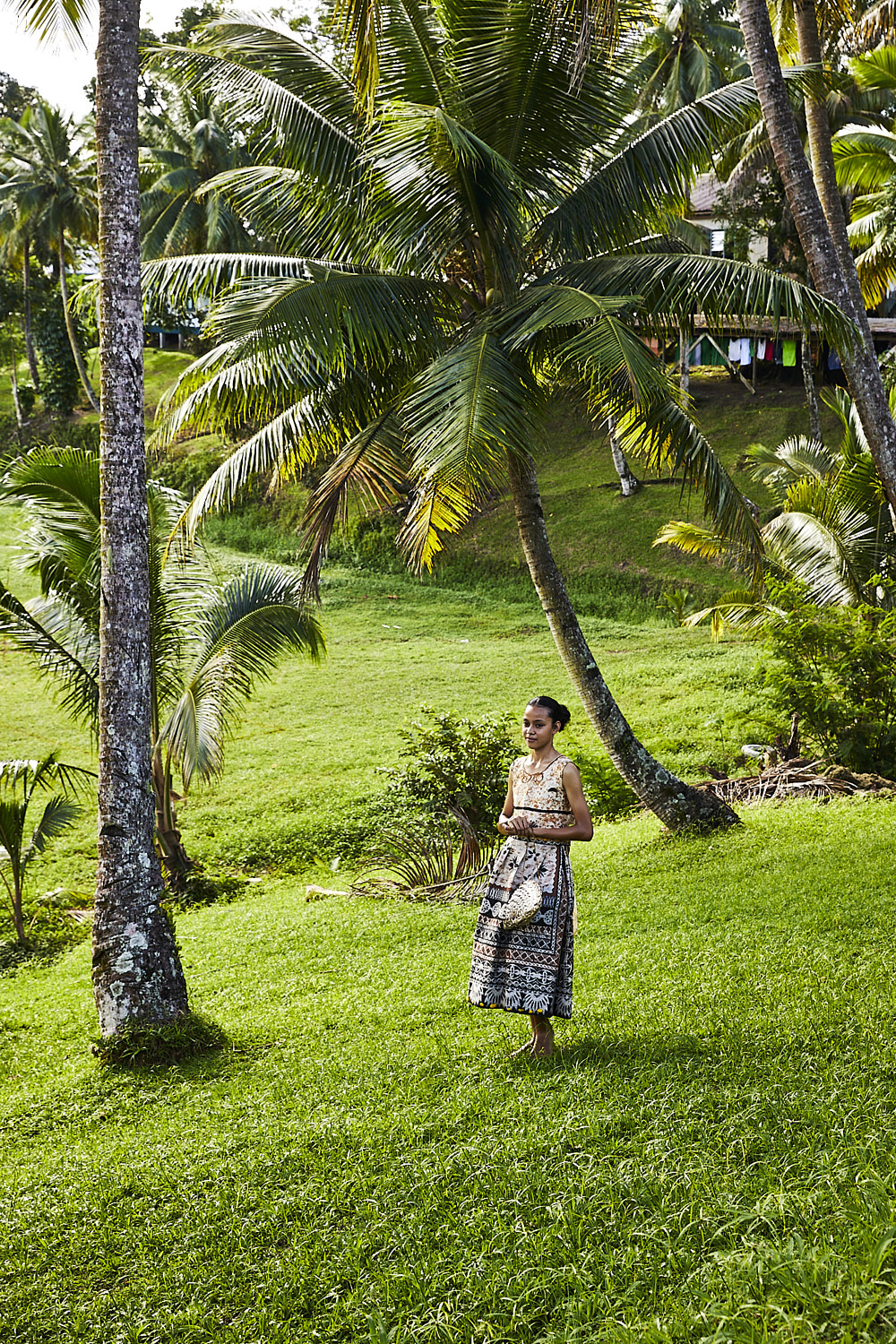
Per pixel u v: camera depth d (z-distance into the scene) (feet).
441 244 31.58
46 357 149.89
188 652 43.09
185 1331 10.38
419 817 40.19
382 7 30.17
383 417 33.22
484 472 26.17
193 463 125.80
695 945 21.84
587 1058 15.69
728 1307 8.89
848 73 61.31
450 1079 15.72
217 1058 20.01
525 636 87.71
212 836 49.24
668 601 89.20
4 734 64.03
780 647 39.11
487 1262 10.44
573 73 29.58
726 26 96.53
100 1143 16.08
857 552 43.34
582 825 15.89
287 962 27.58
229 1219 12.26
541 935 15.88
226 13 33.78
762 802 39.29
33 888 45.09
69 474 36.01
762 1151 11.78
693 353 111.55
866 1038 14.65
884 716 38.55
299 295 28.12
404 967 24.90
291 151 33.30
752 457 62.75
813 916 22.53
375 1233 11.39
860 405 37.11
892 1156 10.91
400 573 108.58
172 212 119.55
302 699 71.67
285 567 45.27
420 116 27.45
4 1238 12.82
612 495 107.14
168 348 176.86
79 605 40.04
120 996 21.53
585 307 27.22
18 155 128.47
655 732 58.75
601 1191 11.28
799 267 94.73
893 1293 8.52
